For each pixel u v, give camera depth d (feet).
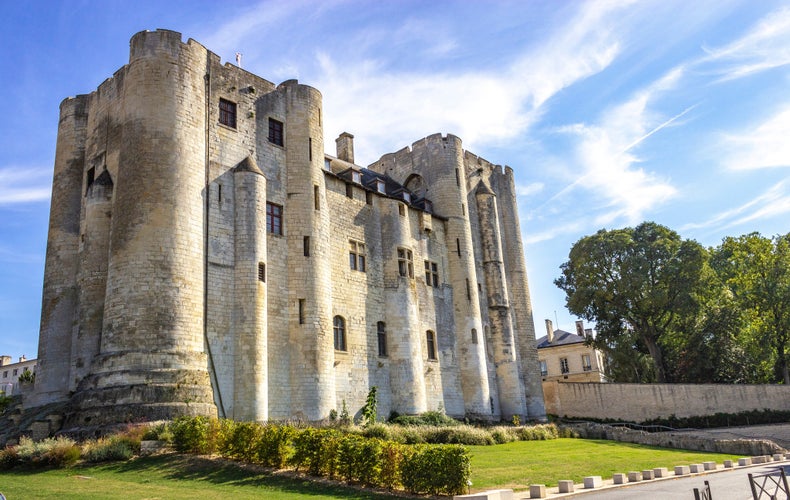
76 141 105.50
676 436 106.32
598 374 235.40
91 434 69.82
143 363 75.56
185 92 89.40
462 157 148.77
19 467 60.44
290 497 46.55
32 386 103.65
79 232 100.53
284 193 103.24
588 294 169.27
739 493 51.06
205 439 63.00
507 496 45.03
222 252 90.17
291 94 109.09
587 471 65.57
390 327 117.29
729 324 166.71
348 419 94.94
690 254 161.27
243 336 87.76
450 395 127.65
